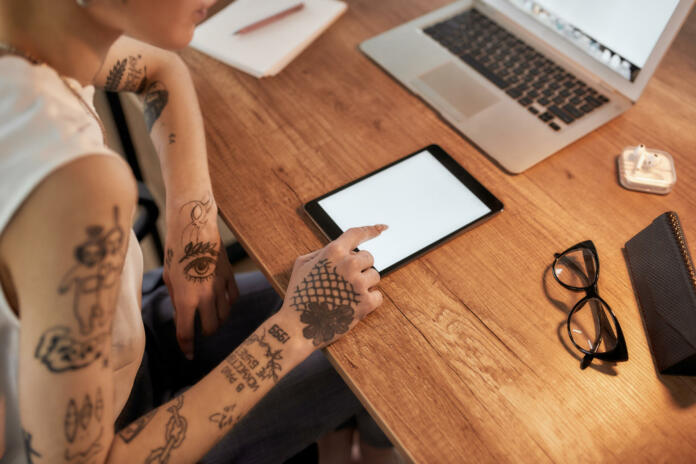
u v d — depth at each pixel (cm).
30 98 47
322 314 66
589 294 69
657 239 68
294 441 85
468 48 100
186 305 80
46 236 44
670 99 92
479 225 77
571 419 61
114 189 47
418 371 64
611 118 88
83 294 46
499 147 85
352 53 101
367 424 110
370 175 81
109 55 76
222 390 62
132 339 68
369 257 69
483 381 63
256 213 79
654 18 79
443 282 71
